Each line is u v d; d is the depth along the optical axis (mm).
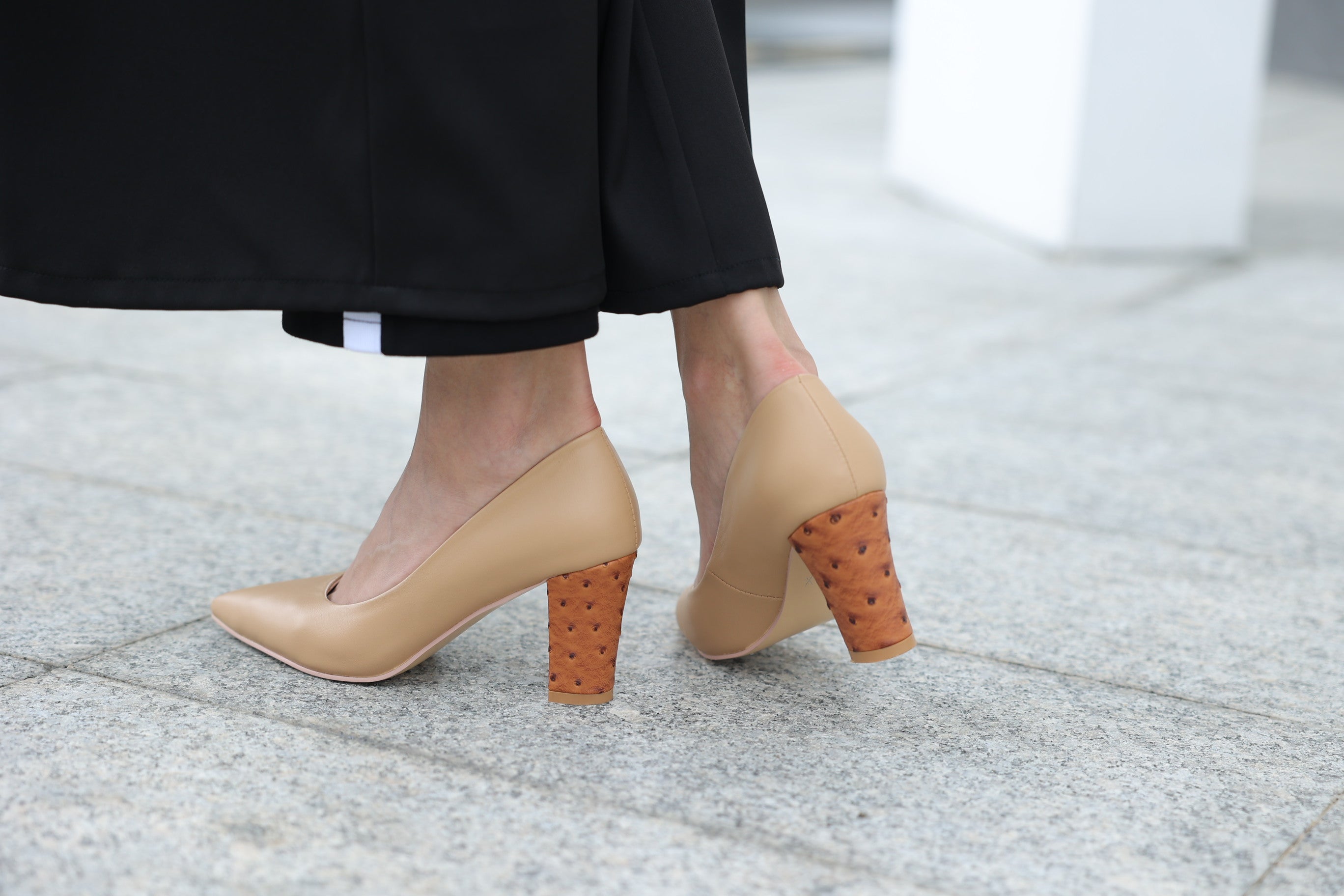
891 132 6688
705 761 1373
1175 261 5074
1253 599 1938
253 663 1592
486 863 1162
